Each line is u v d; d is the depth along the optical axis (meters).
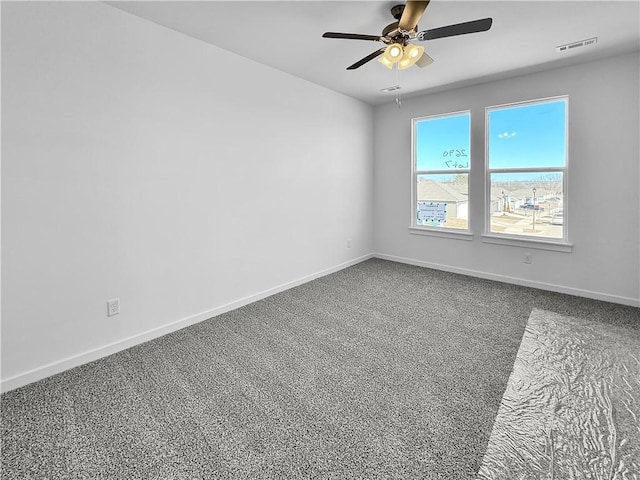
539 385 2.04
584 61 3.37
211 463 1.53
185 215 2.91
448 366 2.30
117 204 2.47
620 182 3.32
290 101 3.81
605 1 2.29
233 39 2.89
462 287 3.99
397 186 5.07
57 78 2.13
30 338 2.13
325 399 1.97
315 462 1.53
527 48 3.05
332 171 4.52
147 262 2.68
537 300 3.53
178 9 2.40
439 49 3.07
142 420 1.81
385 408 1.89
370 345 2.62
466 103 4.25
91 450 1.61
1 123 1.94
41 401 1.97
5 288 2.02
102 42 2.32
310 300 3.61
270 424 1.77
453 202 4.61
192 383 2.14
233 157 3.26
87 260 2.35
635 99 3.18
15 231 2.03
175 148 2.79
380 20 2.56
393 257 5.25
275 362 2.39
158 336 2.79
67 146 2.20
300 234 4.10
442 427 1.73
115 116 2.42
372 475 1.45
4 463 1.54
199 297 3.08
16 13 1.96
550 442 1.59
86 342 2.38
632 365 2.23
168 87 2.71
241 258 3.42
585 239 3.57
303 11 2.43
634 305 3.34
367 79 3.95
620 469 1.42
